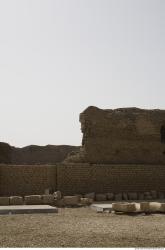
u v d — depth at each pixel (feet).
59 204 77.25
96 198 89.51
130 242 40.04
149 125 104.68
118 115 102.17
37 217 60.08
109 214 64.69
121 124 101.96
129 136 102.27
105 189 94.17
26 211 65.51
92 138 98.68
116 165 95.86
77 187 92.27
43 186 90.02
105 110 101.65
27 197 75.92
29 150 138.10
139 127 103.50
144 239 41.60
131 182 96.37
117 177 95.50
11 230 47.39
